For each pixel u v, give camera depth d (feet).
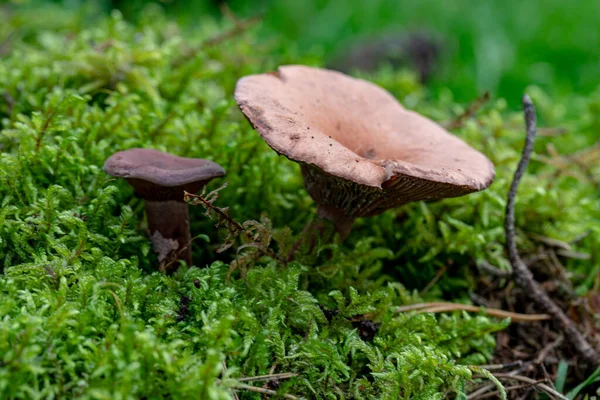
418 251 0.85
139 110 0.86
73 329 0.64
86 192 0.77
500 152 0.93
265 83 0.73
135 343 0.61
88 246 0.70
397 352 0.71
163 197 0.72
